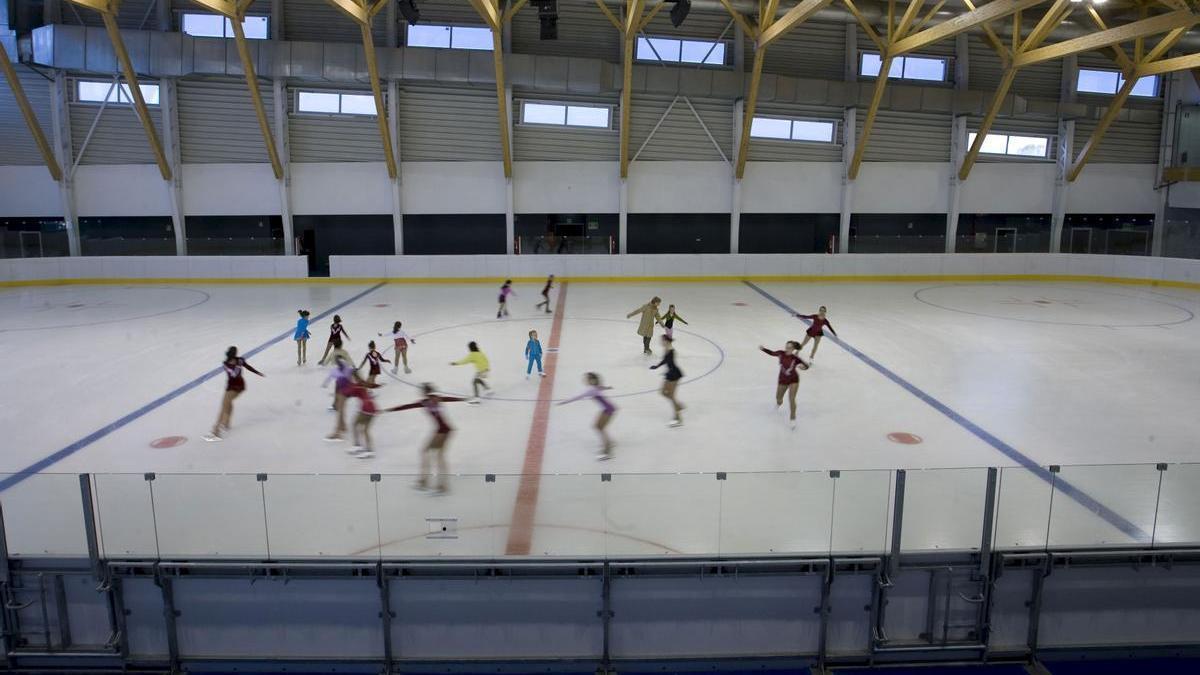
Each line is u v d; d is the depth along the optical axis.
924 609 9.36
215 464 11.80
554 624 9.21
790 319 23.48
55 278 30.27
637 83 29.62
